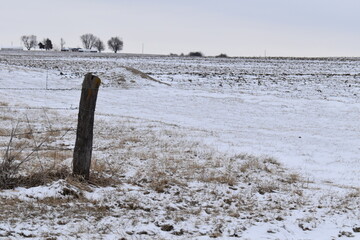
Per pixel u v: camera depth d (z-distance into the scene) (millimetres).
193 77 67625
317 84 60656
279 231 7629
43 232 6391
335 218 8797
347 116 36250
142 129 22375
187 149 16922
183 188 10516
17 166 9398
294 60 126688
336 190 12125
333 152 20672
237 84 59281
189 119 32750
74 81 53375
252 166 14586
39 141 16562
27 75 53219
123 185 10133
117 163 12766
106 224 7078
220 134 23953
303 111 38281
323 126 31312
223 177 12055
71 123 22719
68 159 12773
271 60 127250
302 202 10211
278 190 11461
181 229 7230
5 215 7027
